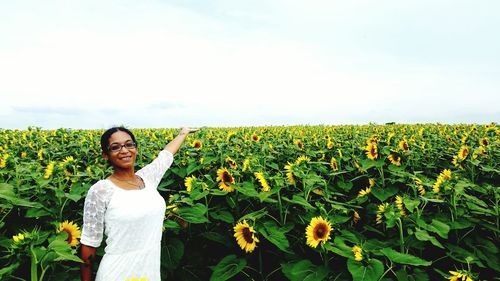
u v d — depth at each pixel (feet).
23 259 9.41
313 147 28.55
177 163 22.08
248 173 17.20
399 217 12.09
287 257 13.51
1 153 26.43
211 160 20.84
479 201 13.89
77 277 12.04
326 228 11.48
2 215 13.98
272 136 37.96
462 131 42.04
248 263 14.08
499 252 13.48
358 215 16.65
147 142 32.89
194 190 15.02
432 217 13.97
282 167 24.50
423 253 14.12
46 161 24.44
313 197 17.70
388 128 53.67
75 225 12.34
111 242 10.02
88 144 29.68
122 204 9.91
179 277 14.90
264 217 14.25
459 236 14.06
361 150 23.54
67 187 17.70
